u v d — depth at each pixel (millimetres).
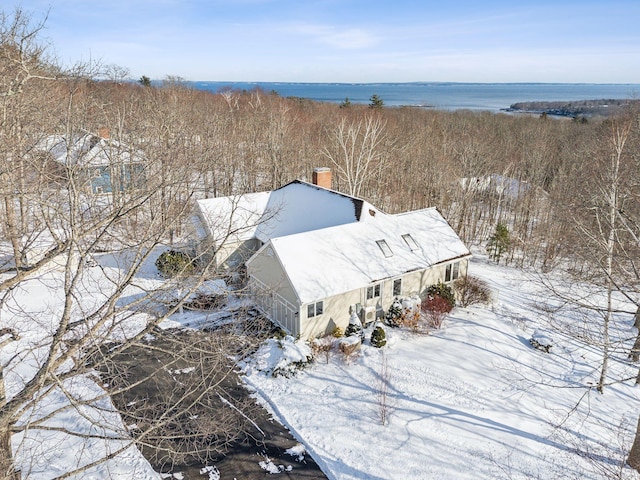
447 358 20609
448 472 14453
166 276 26016
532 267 35812
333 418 16625
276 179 41062
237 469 14250
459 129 64500
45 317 21266
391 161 44781
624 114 34969
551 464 14984
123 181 14734
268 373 18906
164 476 13852
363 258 23453
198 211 27906
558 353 22172
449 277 26531
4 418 8242
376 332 21062
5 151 10781
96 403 16562
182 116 32312
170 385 17922
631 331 22766
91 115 18734
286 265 21531
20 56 12367
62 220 11727
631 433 16891
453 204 44031
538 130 59344
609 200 16734
